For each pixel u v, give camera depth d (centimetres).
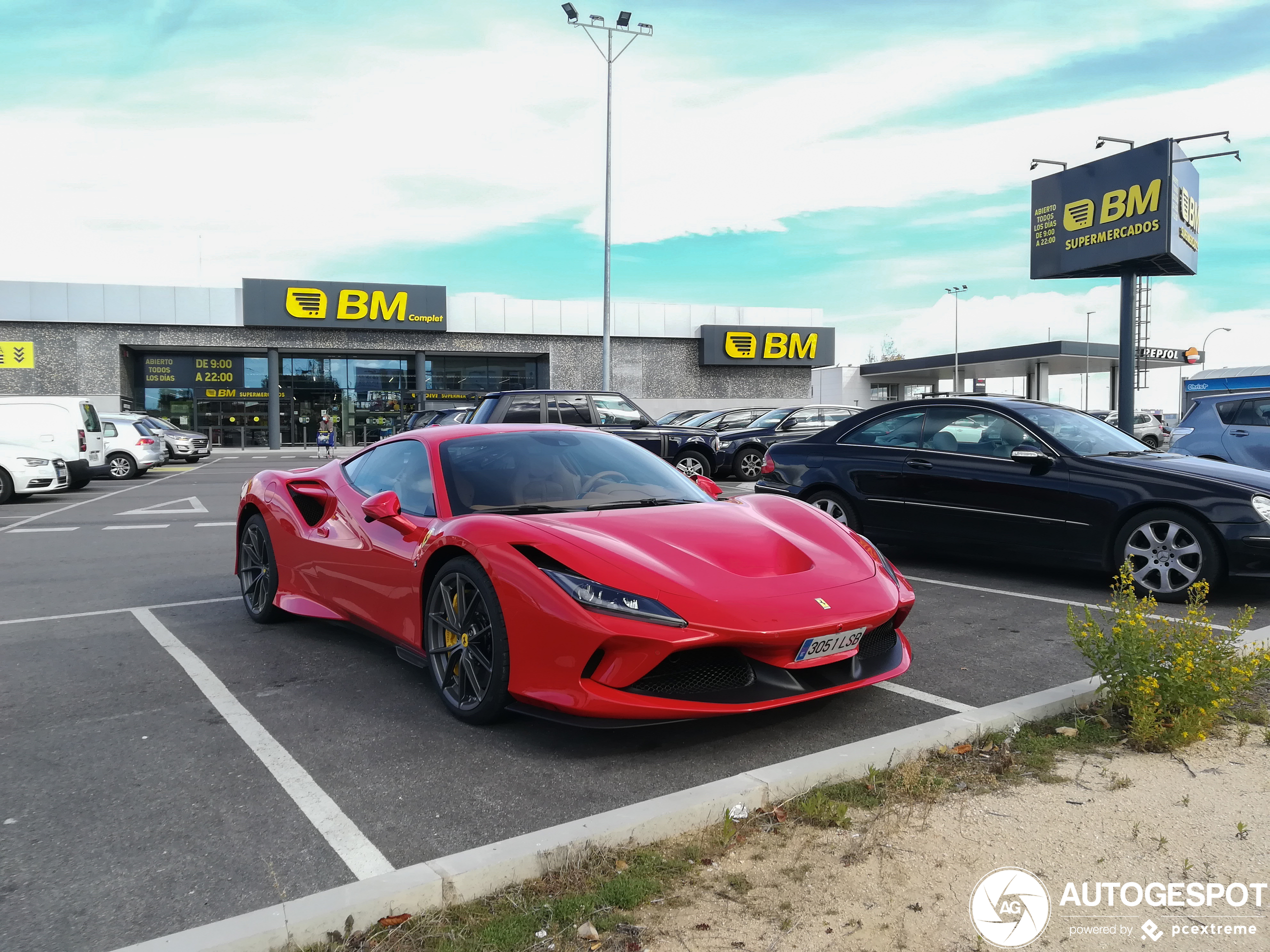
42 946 195
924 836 239
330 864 232
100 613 540
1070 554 574
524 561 311
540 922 200
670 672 294
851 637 311
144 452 1850
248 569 517
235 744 319
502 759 302
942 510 627
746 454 1451
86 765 301
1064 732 311
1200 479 526
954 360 5012
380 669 412
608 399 1278
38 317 2923
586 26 2286
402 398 3394
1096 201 1875
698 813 246
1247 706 338
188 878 225
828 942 192
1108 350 4500
